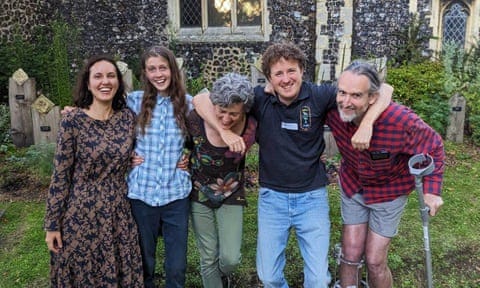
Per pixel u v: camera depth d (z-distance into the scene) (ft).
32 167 16.39
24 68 26.53
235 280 10.46
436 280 10.70
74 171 8.00
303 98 7.65
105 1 29.37
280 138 7.79
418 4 27.04
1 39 27.55
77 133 7.85
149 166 8.12
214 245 8.63
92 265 8.02
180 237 8.43
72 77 29.04
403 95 22.04
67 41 28.99
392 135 7.32
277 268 8.17
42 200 14.87
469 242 11.86
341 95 7.16
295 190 7.97
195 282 10.27
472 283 10.62
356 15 27.37
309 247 7.91
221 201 8.27
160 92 8.11
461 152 18.47
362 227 8.39
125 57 29.73
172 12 29.19
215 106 7.56
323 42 27.68
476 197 14.62
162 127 8.07
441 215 13.33
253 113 7.99
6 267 11.16
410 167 7.29
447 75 22.72
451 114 19.44
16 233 12.78
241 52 28.91
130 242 8.21
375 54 27.71
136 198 8.19
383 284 8.34
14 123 19.21
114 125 8.05
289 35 28.32
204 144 7.97
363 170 7.75
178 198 8.23
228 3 28.99
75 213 7.88
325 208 8.13
